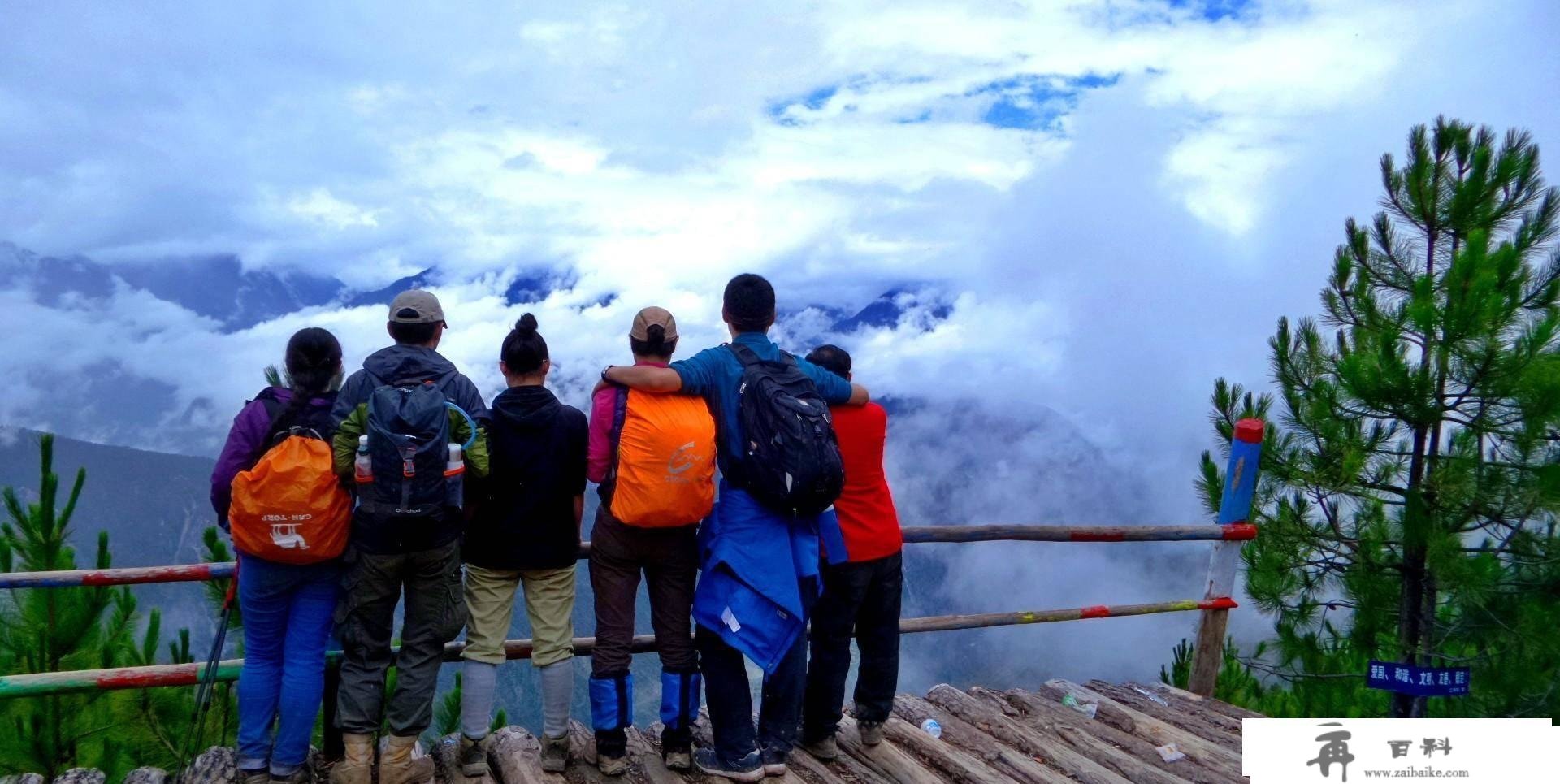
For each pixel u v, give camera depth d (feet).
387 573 10.25
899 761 13.23
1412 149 27.40
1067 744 15.06
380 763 10.78
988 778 12.95
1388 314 26.50
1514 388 23.02
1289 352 27.94
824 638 12.82
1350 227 28.58
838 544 12.28
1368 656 27.20
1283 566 26.68
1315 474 25.90
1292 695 28.53
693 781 11.94
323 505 9.89
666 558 11.59
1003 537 16.20
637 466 10.80
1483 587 23.88
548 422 11.28
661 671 11.99
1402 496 26.27
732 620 11.31
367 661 10.63
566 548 11.61
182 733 18.39
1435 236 27.58
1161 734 15.75
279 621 10.60
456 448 10.32
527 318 11.57
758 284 11.85
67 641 18.39
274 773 10.69
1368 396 24.99
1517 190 26.45
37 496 18.58
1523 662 24.66
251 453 10.18
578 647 12.14
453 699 20.42
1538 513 23.71
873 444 12.71
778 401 11.13
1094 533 16.83
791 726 12.48
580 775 11.97
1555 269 25.49
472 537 11.41
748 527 11.48
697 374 11.35
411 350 10.71
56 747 17.56
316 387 10.34
